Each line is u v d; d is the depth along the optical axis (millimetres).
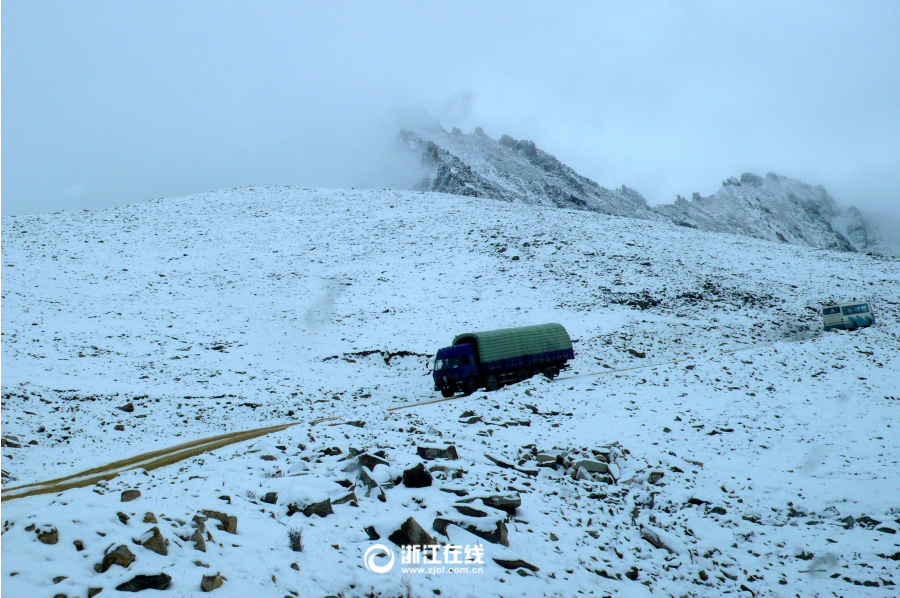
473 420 21219
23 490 13344
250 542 8711
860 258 84375
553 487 14492
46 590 6637
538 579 9531
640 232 84938
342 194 108188
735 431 20875
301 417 26094
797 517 14609
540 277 63656
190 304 56375
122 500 9320
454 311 55219
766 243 92312
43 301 52500
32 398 25234
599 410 23797
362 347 45344
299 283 64062
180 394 30984
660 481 16562
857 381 26719
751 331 50094
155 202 101438
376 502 11398
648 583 10500
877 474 16438
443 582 8703
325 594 7742
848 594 11203
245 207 97438
